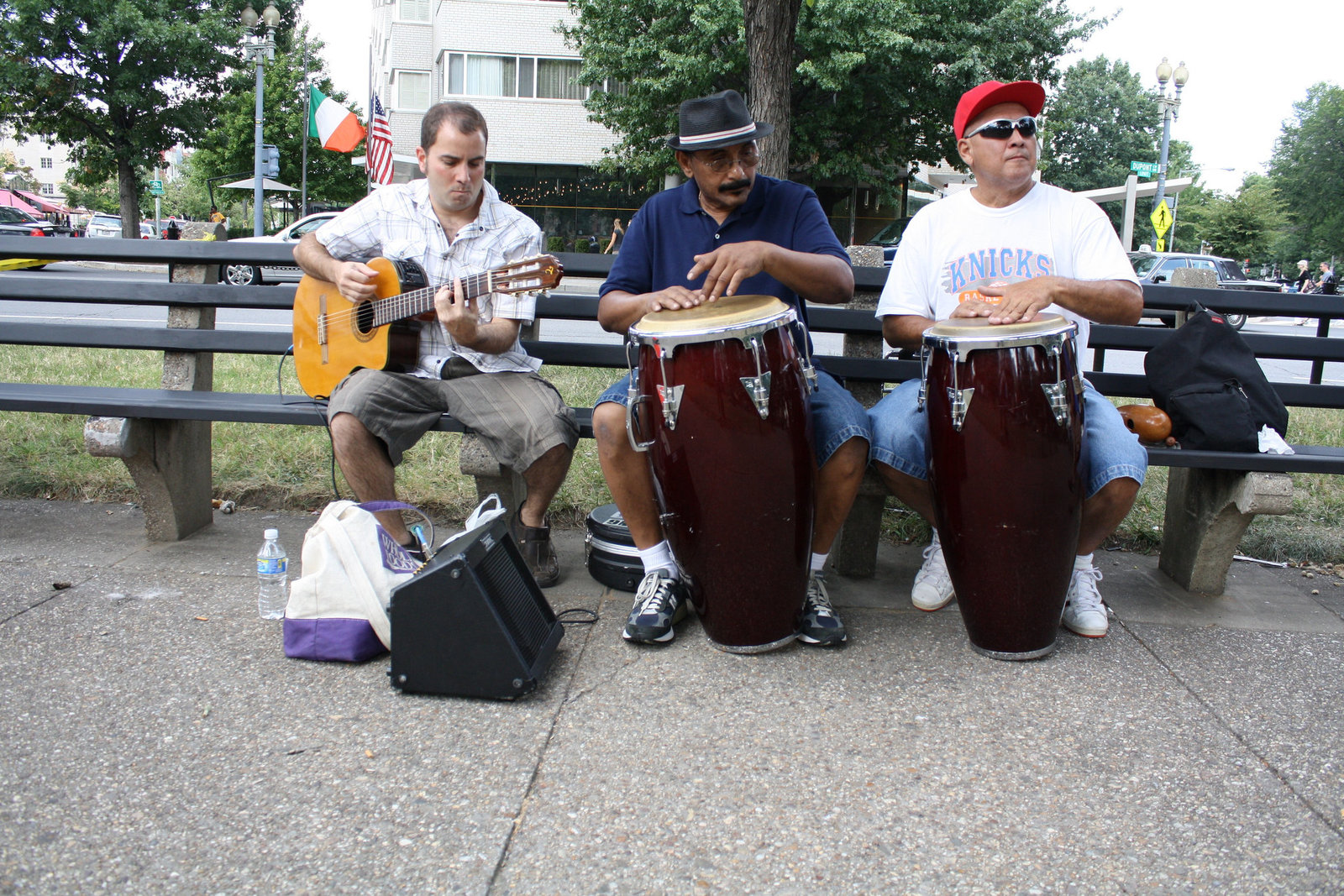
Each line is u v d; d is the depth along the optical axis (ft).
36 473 11.93
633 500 8.18
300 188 92.99
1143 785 6.07
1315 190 177.68
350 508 7.71
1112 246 8.47
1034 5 55.88
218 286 10.59
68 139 71.97
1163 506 11.91
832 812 5.71
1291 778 6.18
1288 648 8.23
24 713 6.59
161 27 65.57
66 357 19.62
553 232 84.89
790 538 7.27
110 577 9.20
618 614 8.72
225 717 6.64
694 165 8.09
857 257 10.47
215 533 10.67
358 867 5.13
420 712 6.80
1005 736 6.63
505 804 5.73
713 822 5.60
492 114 81.82
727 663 7.70
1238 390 8.96
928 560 9.07
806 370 7.26
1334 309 10.05
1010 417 6.93
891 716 6.86
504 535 7.62
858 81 58.85
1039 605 7.52
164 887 4.93
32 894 4.82
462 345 8.63
